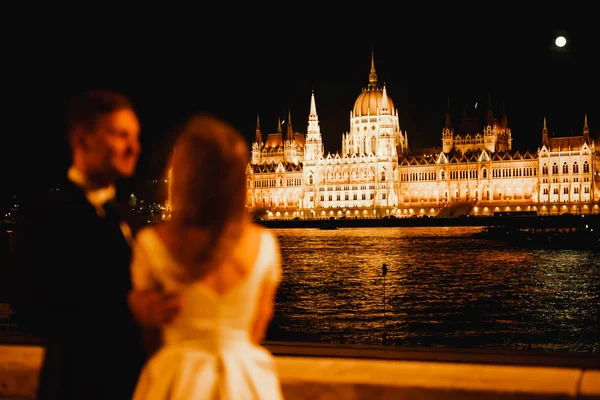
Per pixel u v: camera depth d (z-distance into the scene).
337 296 31.91
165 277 2.66
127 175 3.05
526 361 3.84
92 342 2.87
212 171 2.67
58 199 2.93
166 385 2.65
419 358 3.87
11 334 4.24
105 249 2.90
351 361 3.82
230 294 2.66
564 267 42.44
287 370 3.81
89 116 2.97
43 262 2.84
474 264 45.28
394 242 67.62
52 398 2.89
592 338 21.69
